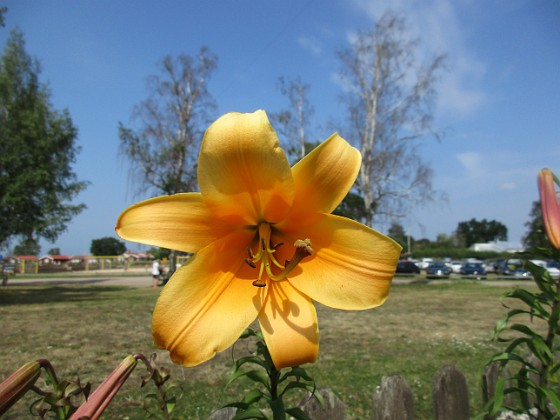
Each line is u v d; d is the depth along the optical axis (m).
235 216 1.44
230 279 1.48
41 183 15.95
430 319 9.41
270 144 1.31
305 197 1.41
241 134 1.31
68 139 17.25
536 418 2.24
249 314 1.42
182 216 1.38
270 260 1.56
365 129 21.78
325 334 7.66
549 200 1.94
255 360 1.61
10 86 17.47
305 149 22.52
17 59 18.06
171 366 5.43
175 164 21.39
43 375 4.98
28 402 4.14
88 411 1.14
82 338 7.21
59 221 16.92
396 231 24.14
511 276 28.75
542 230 2.06
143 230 1.34
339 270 1.43
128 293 16.80
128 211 1.34
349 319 9.41
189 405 4.03
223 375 5.01
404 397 2.89
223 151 1.32
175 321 1.32
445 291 17.25
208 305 1.39
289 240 1.57
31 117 16.59
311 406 2.60
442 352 6.25
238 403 1.59
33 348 6.45
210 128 1.32
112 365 5.51
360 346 6.66
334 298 1.40
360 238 1.39
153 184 21.20
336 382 4.82
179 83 22.55
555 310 2.06
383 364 5.57
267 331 1.39
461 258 57.47
